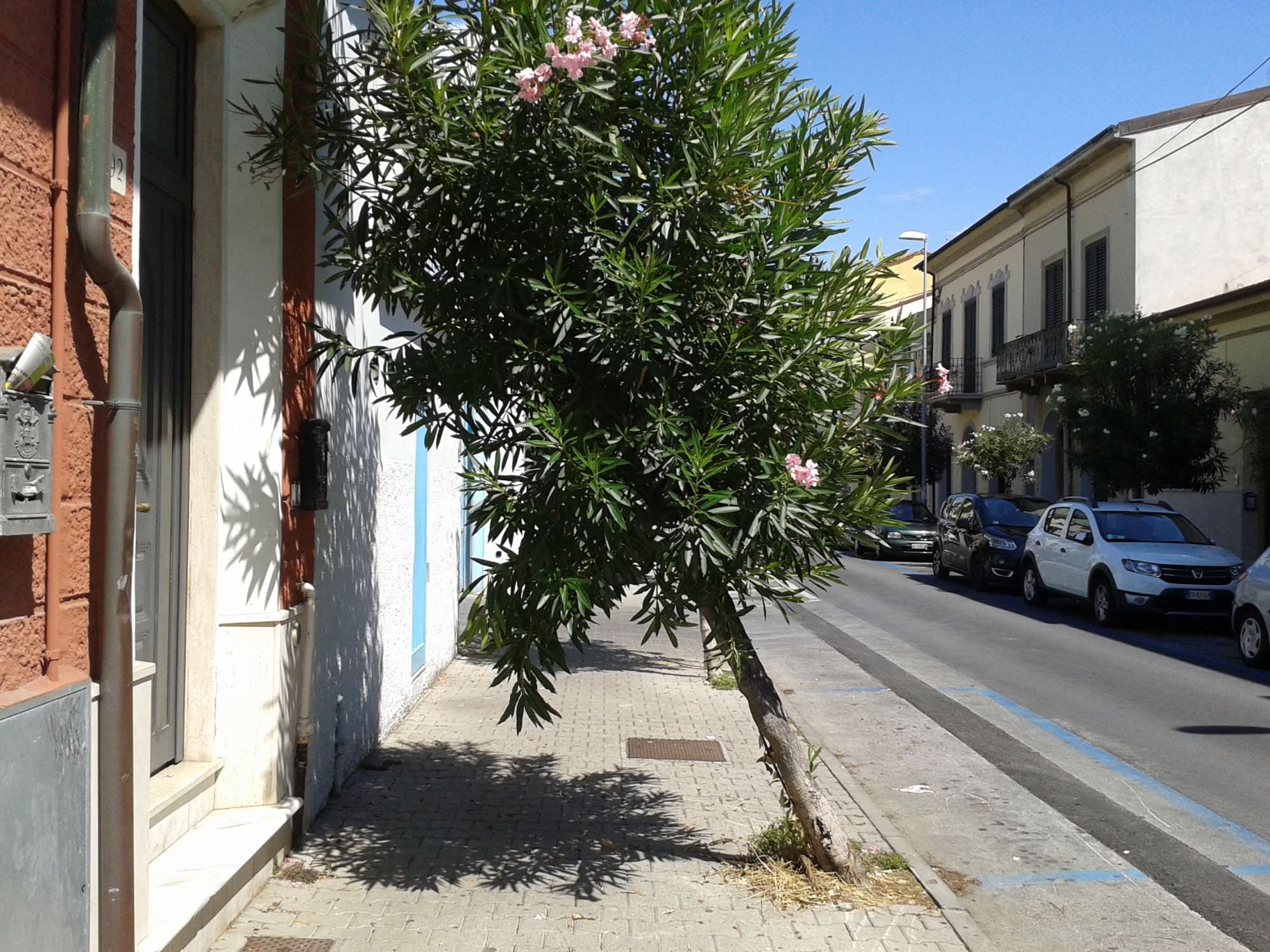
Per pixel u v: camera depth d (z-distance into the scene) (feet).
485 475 15.25
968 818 21.77
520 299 15.67
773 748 16.87
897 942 14.73
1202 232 85.76
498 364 15.48
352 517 22.27
